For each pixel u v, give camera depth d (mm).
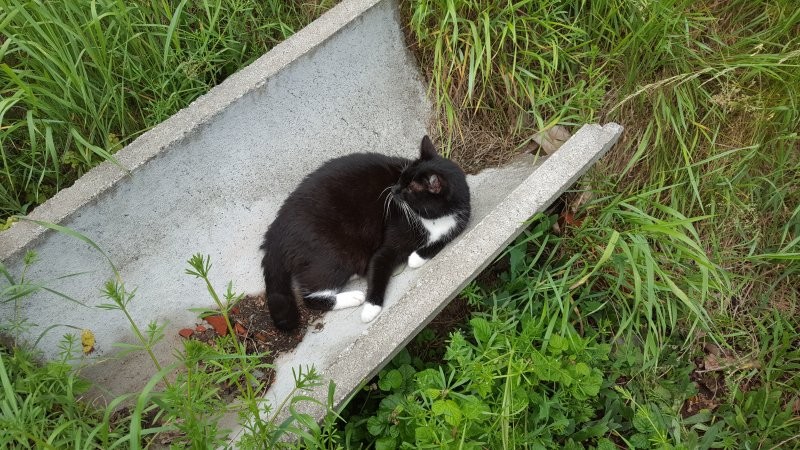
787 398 929
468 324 931
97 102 981
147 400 698
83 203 798
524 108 1115
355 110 1068
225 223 964
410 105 1129
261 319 937
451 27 1078
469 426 737
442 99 1114
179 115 886
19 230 768
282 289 906
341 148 1064
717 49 1104
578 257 975
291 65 947
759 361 953
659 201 1059
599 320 949
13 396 648
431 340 955
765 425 880
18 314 778
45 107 899
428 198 922
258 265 980
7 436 609
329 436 680
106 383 834
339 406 714
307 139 1024
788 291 1021
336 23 990
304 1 1180
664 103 1034
